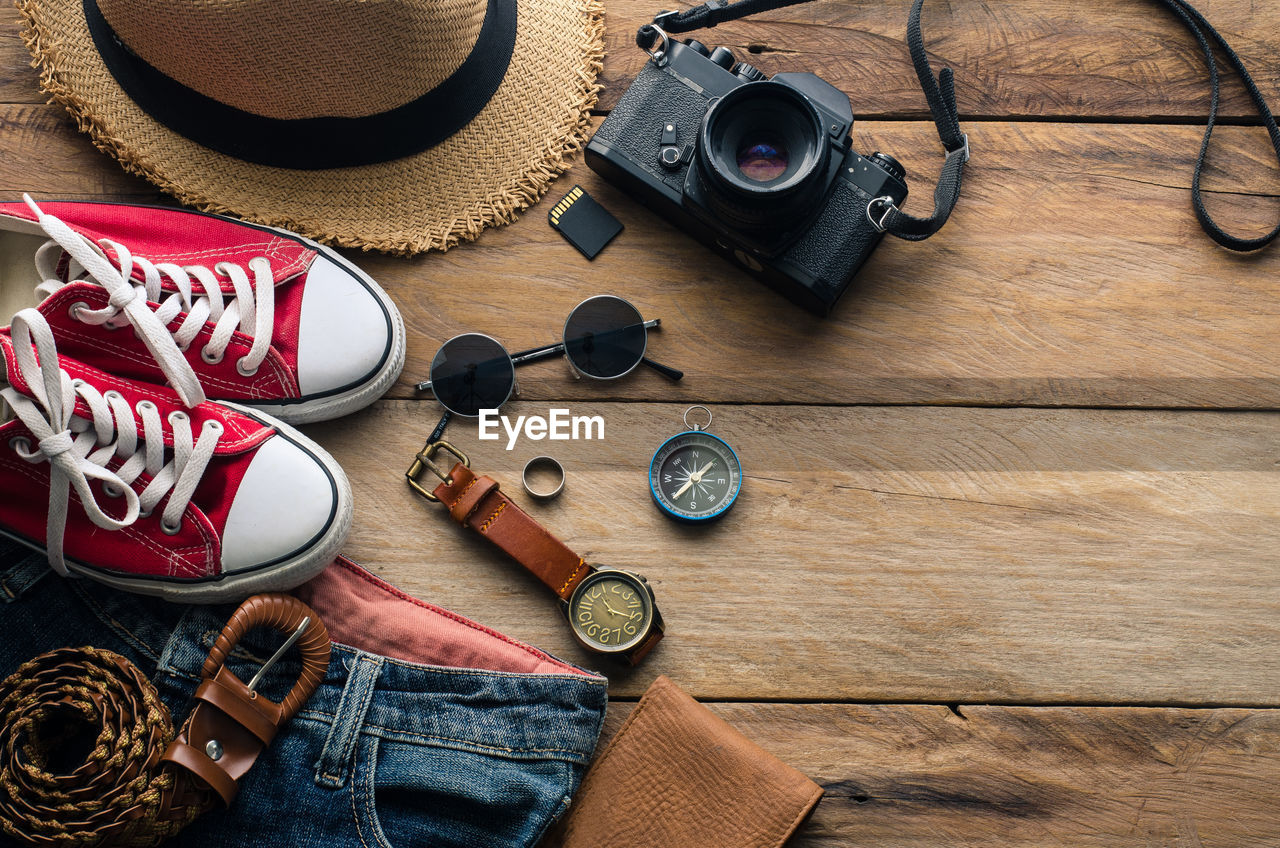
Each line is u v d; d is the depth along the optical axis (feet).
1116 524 3.89
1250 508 3.90
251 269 3.80
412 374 4.00
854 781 3.69
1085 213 4.09
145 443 3.55
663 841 3.42
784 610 3.83
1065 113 4.16
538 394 3.99
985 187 4.11
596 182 4.12
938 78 3.95
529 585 3.85
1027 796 3.68
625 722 3.55
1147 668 3.78
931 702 3.77
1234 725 3.73
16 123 4.02
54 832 2.92
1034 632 3.81
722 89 3.76
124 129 3.83
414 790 3.42
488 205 4.02
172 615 3.70
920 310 4.02
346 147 3.82
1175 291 4.03
